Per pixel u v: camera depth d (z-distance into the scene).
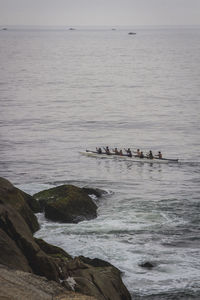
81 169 173.88
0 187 101.69
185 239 104.56
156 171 171.50
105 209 123.88
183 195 140.38
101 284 70.69
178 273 88.38
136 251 97.56
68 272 72.00
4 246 70.38
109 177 163.75
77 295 59.47
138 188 149.00
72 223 111.00
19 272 61.56
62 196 115.62
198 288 83.06
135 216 118.31
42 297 55.66
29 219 104.38
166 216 118.88
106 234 105.75
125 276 87.00
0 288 54.25
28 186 146.38
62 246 98.94
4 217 77.88
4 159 186.50
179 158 188.75
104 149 197.12
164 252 97.50
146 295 80.94
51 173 168.38
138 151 187.00
